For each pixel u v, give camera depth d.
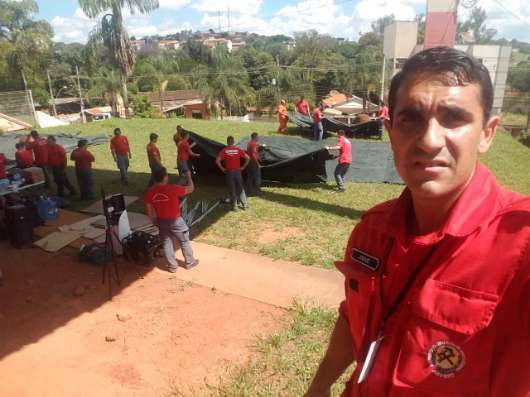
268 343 4.29
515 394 0.78
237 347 4.28
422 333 0.86
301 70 55.34
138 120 24.08
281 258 6.40
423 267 0.91
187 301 5.20
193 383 3.81
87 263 6.35
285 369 3.92
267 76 52.59
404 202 1.03
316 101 54.00
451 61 0.83
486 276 0.80
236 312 4.92
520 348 0.77
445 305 0.83
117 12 27.41
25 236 6.96
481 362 0.81
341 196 10.15
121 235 6.33
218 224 8.01
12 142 18.33
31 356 4.24
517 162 14.08
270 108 50.91
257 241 7.12
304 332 4.47
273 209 8.94
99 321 4.82
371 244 1.08
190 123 22.81
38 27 46.94
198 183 11.24
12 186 8.86
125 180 11.21
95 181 11.51
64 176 10.09
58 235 7.33
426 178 0.83
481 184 0.87
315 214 8.58
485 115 0.85
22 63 46.16
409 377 0.88
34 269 6.19
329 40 75.94
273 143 15.45
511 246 0.78
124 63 28.92
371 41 79.69
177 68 66.62
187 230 5.98
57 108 65.31
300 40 63.69
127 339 4.47
